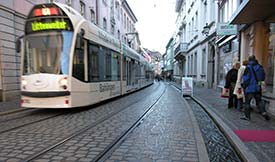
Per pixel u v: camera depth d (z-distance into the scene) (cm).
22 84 904
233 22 1167
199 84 2886
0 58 1284
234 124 718
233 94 1027
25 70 911
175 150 507
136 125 735
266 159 438
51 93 865
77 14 988
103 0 3120
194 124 756
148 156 471
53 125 724
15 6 1391
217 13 2081
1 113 883
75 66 914
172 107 1142
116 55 1422
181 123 773
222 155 498
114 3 3684
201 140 578
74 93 905
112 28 3625
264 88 935
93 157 460
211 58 2445
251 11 952
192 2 3428
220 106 1118
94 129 678
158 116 899
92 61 1041
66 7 951
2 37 1291
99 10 2938
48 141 559
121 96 1655
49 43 895
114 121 789
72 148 512
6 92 1314
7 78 1326
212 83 2455
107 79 1241
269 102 850
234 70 1035
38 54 900
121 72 1537
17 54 1410
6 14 1317
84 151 493
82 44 951
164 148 520
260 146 515
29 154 473
